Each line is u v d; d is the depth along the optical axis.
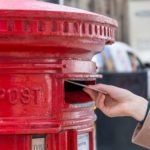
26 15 1.45
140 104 1.81
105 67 5.68
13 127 1.57
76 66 1.72
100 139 5.20
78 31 1.56
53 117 1.62
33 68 1.59
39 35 1.49
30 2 1.66
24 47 1.56
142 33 9.09
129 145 5.19
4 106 1.58
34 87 1.60
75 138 1.70
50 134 1.64
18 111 1.58
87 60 1.83
